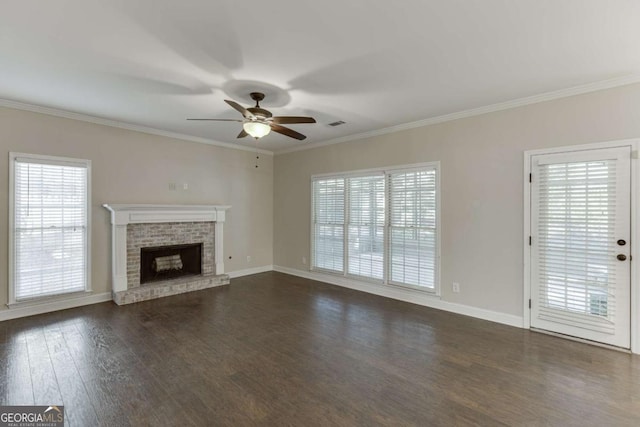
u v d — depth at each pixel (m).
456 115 4.12
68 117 4.22
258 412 2.16
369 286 5.18
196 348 3.12
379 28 2.24
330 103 3.77
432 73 2.96
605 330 3.15
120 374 2.63
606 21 2.14
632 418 2.10
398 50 2.54
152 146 5.07
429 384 2.50
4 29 2.23
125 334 3.45
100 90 3.38
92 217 4.47
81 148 4.36
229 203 6.14
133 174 4.86
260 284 5.70
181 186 5.43
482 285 3.96
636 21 2.13
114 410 2.17
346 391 2.41
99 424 2.03
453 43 2.44
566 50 2.54
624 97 3.04
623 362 2.85
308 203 6.18
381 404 2.25
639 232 2.98
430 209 4.43
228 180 6.11
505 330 3.60
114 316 4.00
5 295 3.83
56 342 3.23
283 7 2.00
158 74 2.97
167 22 2.16
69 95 3.53
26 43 2.43
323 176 5.86
